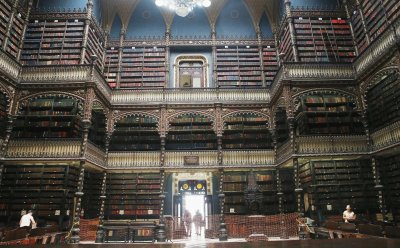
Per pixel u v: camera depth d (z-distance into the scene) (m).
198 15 20.53
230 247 1.64
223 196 15.46
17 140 13.45
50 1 17.52
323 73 14.70
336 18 16.95
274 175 16.31
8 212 12.95
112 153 16.19
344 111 14.48
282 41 18.36
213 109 16.91
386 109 12.98
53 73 14.55
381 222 10.89
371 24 14.31
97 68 15.05
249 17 20.56
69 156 13.27
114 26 20.11
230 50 19.58
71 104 14.75
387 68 12.21
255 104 17.03
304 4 17.48
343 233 7.86
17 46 15.26
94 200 15.95
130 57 19.33
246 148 17.31
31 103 14.65
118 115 16.81
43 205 13.12
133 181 16.38
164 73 18.94
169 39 19.62
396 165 12.67
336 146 13.56
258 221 13.43
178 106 16.86
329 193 13.44
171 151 16.23
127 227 13.41
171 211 17.44
